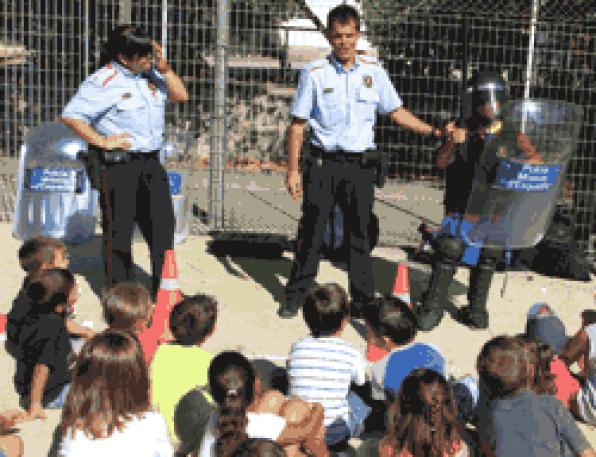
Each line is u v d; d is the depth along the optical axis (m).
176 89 6.11
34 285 4.73
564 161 5.70
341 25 5.83
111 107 5.91
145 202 6.17
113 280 6.17
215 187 9.32
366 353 5.68
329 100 5.99
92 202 7.83
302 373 4.40
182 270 7.41
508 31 10.01
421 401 3.65
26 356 4.77
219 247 7.85
